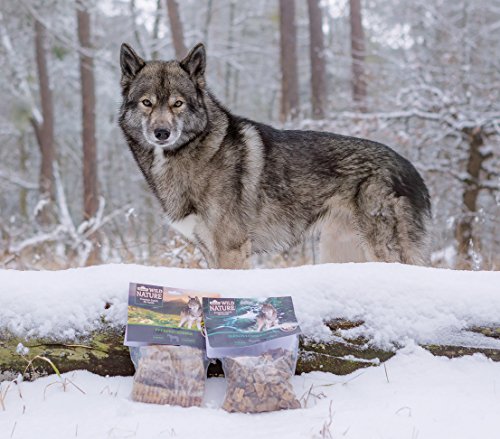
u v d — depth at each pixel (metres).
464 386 2.59
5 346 2.68
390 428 2.26
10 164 23.94
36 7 16.78
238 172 3.98
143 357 2.56
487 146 9.70
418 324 2.78
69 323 2.71
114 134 22.58
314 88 15.23
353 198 4.23
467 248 7.79
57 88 21.64
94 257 7.53
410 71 11.12
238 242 4.00
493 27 13.23
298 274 2.93
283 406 2.47
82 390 2.58
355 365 2.77
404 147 9.88
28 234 11.26
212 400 2.59
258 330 2.66
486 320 2.77
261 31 26.03
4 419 2.35
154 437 2.19
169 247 6.21
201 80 4.09
